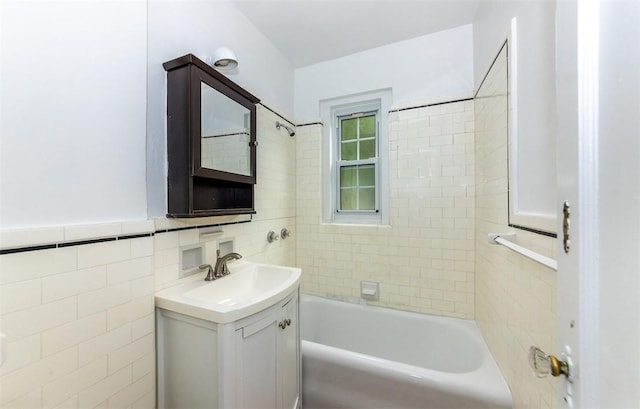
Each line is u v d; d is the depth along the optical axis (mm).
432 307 1841
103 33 872
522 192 991
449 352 1673
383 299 1979
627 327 318
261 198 1802
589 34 366
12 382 650
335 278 2125
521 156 998
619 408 322
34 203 703
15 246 656
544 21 826
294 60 2150
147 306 983
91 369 810
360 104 2158
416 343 1798
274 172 1951
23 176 682
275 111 1965
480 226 1577
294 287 1171
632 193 320
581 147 373
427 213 1844
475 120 1671
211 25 1391
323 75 2170
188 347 949
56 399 729
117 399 876
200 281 1217
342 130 2234
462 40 1743
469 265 1740
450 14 1629
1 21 648
